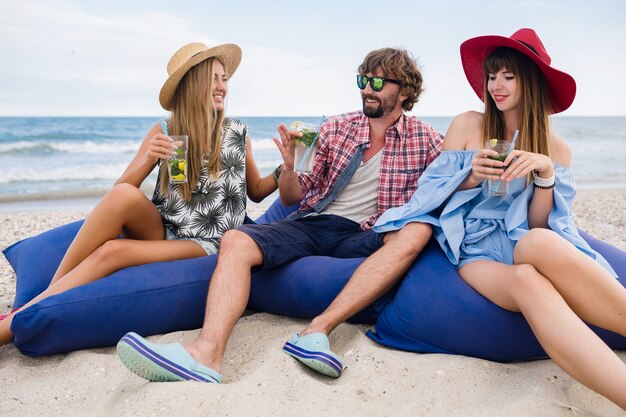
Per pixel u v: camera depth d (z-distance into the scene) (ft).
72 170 46.75
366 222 11.72
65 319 9.14
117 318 9.53
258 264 10.19
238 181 11.87
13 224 24.17
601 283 7.74
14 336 9.39
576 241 9.27
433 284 9.34
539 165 9.12
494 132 10.34
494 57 9.99
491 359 9.03
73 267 10.22
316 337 8.55
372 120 11.99
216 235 11.53
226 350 9.30
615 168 54.70
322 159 12.10
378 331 9.87
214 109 11.54
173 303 9.94
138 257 10.26
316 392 7.64
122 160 53.78
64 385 8.28
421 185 10.44
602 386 6.96
